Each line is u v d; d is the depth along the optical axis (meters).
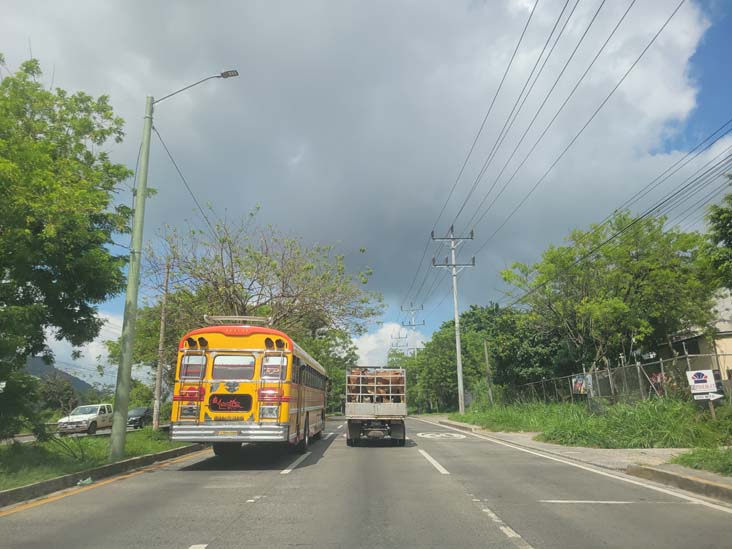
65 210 11.71
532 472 12.40
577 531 6.83
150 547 6.06
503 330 36.22
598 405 22.86
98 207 13.05
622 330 27.56
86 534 6.64
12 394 11.31
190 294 23.78
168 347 23.70
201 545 6.15
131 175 15.95
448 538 6.49
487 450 17.89
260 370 13.70
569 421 20.16
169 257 22.75
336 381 57.50
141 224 14.52
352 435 19.59
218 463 14.37
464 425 32.25
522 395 36.56
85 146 15.46
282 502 8.73
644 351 30.84
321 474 12.09
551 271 27.61
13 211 11.06
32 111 15.05
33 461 11.33
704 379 16.81
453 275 41.09
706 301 27.02
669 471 10.97
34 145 12.51
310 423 18.64
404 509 8.18
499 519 7.51
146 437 19.50
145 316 24.45
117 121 16.38
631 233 26.53
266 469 13.05
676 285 25.59
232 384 13.59
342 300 24.89
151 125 15.04
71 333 13.83
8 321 10.91
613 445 17.23
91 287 13.63
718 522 7.35
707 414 17.20
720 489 9.12
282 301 25.02
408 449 18.42
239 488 10.16
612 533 6.73
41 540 6.35
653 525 7.17
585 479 11.32
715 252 18.03
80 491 9.84
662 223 26.47
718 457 11.35
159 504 8.56
